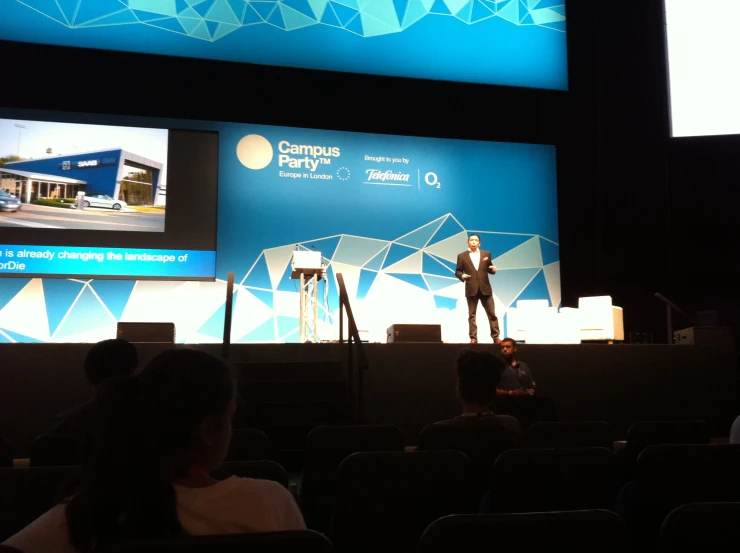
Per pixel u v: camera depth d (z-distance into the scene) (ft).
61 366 19.81
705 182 36.04
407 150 35.99
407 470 7.85
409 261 35.14
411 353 22.00
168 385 4.22
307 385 19.97
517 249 36.04
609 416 23.20
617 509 8.49
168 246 32.50
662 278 35.53
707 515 4.77
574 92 36.73
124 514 3.96
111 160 32.63
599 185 35.99
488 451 10.37
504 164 36.63
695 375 24.00
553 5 36.09
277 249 34.01
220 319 33.17
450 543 4.69
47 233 31.58
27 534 4.11
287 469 17.38
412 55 34.24
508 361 22.11
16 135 31.94
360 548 7.89
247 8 33.17
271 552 4.11
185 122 33.91
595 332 28.96
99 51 32.19
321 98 35.37
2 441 9.07
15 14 30.71
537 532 4.74
